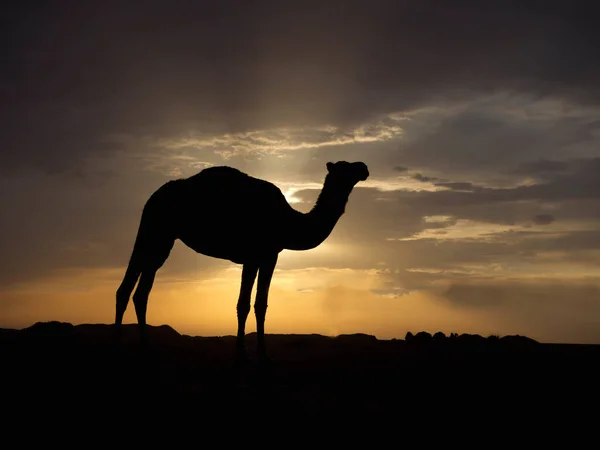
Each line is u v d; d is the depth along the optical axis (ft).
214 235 41.55
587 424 30.50
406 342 58.13
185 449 26.68
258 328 40.63
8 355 41.81
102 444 27.04
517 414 31.91
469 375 40.98
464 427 29.84
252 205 41.04
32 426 28.91
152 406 31.65
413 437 28.40
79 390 34.22
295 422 29.84
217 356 46.93
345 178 41.88
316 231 41.34
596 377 40.32
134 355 43.16
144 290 41.83
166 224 41.86
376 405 32.91
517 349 52.13
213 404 32.04
